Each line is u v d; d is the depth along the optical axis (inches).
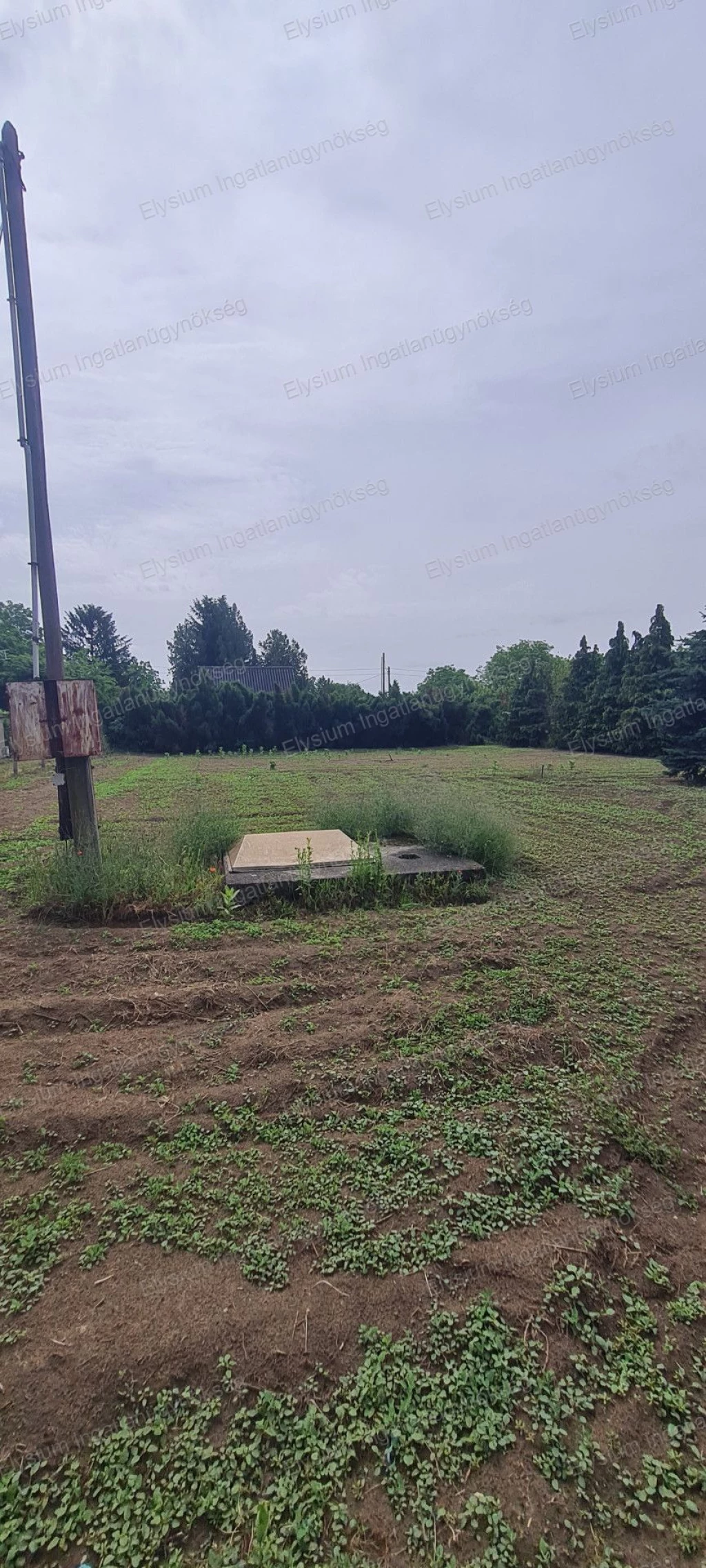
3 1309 61.8
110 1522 46.4
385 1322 60.6
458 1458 50.3
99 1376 55.4
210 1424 52.4
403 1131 86.8
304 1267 66.5
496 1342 58.4
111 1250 68.7
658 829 282.8
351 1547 45.2
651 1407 54.2
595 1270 66.5
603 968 135.9
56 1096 94.6
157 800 378.3
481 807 248.4
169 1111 90.7
